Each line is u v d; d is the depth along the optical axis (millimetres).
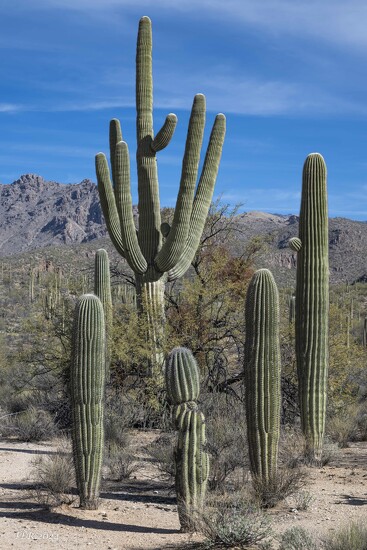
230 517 8297
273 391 10000
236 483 10680
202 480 8781
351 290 70812
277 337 10070
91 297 9789
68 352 18703
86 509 9883
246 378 10102
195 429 8820
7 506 10078
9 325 50625
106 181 17906
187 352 8992
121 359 17609
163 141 17875
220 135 18375
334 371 18016
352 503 10172
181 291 19156
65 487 10938
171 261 17594
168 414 17297
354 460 14133
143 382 18031
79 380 9797
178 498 8812
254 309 10023
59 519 9312
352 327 42719
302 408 13523
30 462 13133
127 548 7980
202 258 21297
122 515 9656
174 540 8344
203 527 8336
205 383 17266
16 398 20625
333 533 7941
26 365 20656
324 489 11188
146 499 10828
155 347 17625
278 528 8742
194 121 16781
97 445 9906
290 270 71125
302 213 13430
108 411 16453
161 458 12844
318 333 13375
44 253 98438
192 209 18375
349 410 18578
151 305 17906
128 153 17453
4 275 82500
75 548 7934
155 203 18281
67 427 18125
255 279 10062
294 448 13375
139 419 18016
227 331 18312
